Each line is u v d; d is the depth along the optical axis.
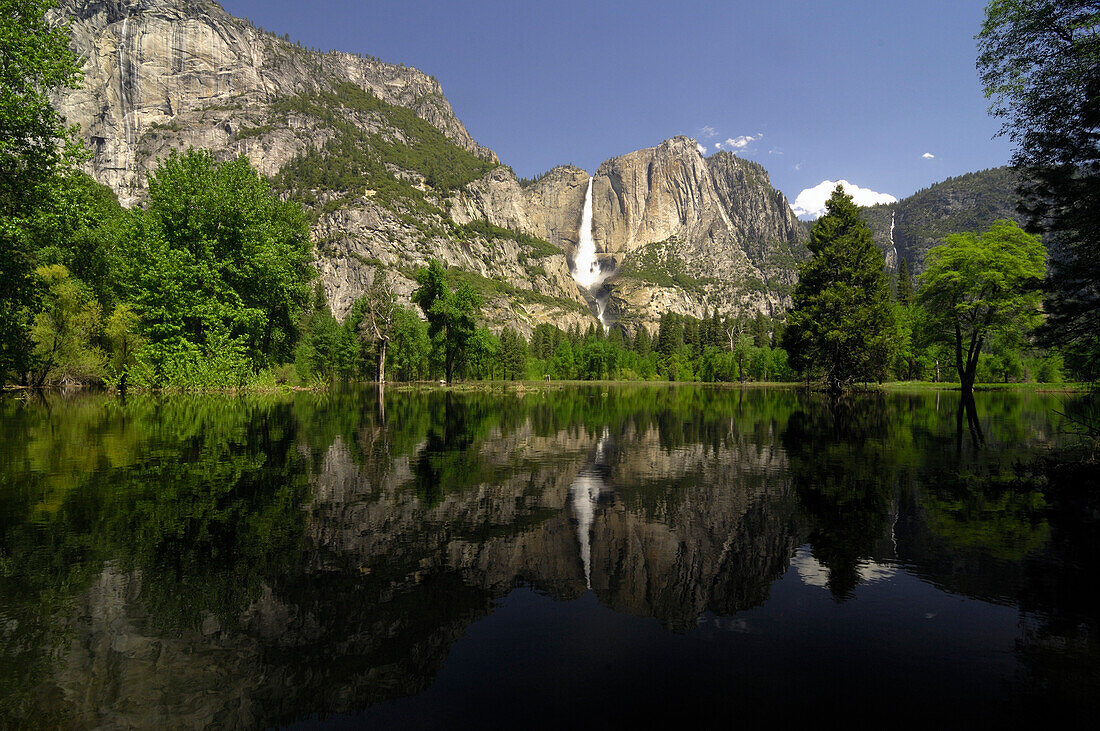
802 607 4.38
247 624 3.94
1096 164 11.53
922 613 4.26
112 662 3.40
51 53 16.67
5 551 5.30
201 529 6.11
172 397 25.64
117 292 33.03
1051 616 4.21
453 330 61.41
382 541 5.88
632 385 86.19
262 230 30.81
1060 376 55.81
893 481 9.33
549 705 2.97
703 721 2.82
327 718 2.85
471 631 3.90
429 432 15.78
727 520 6.95
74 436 12.67
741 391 56.00
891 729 2.78
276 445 12.28
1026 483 9.14
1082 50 11.61
